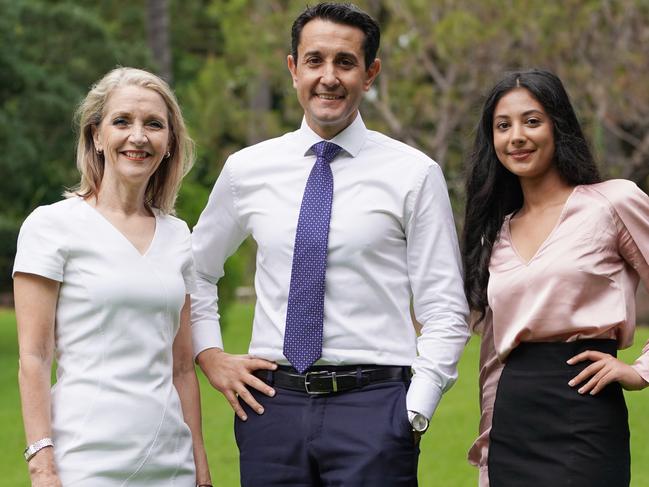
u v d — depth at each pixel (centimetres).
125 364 443
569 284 461
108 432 436
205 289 522
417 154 486
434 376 475
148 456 442
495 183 497
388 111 1678
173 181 480
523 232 486
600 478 451
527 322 463
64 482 434
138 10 3111
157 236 464
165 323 456
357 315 474
